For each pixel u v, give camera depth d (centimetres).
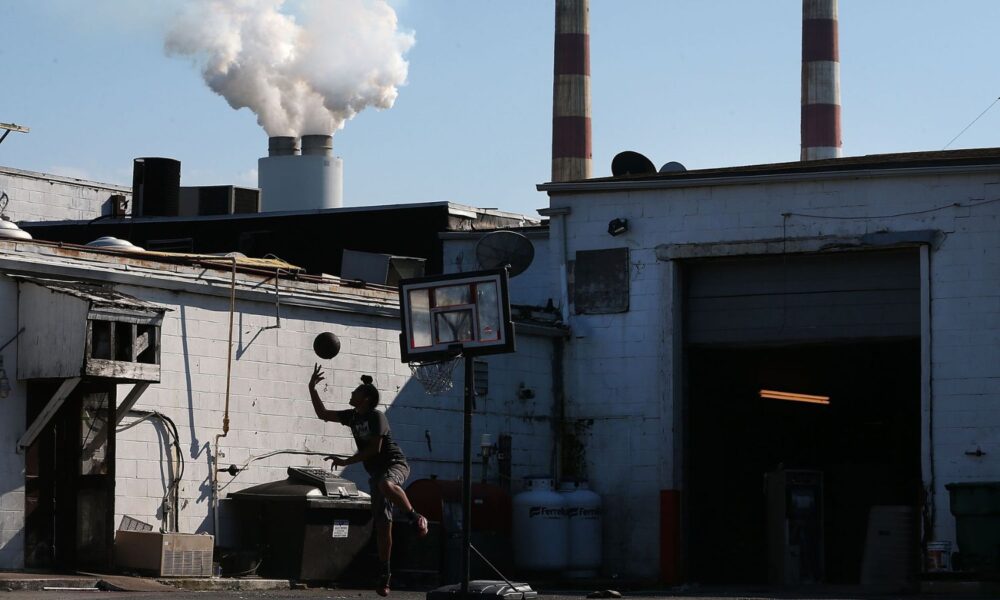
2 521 1889
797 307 2806
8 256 1947
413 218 3603
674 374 2828
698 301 2889
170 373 2136
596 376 2886
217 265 2227
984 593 2252
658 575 2777
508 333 1212
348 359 2430
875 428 3488
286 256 3700
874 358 3192
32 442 1934
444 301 1234
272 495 2170
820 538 2898
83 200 4300
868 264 2764
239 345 2247
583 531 2739
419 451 2552
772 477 2891
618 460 2848
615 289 2888
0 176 4100
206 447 2177
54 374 1891
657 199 2875
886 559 2803
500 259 2877
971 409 2611
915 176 2698
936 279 2666
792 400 3334
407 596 1919
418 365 1994
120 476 2052
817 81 6388
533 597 1304
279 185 5150
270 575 2155
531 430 2820
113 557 1936
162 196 4025
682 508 2814
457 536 2405
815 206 2764
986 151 2934
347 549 2198
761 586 2752
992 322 2619
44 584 1770
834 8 6438
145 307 1936
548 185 2944
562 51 6225
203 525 2158
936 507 2608
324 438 2373
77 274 2019
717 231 2825
